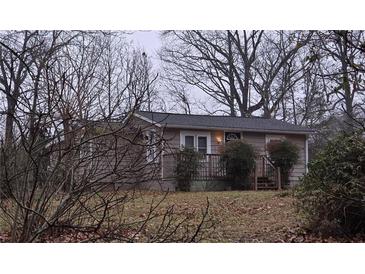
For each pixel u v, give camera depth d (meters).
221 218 8.02
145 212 7.91
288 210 8.88
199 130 19.78
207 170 18.12
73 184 3.63
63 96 3.92
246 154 18.11
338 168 5.99
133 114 3.72
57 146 3.55
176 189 16.91
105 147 3.75
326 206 6.14
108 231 3.64
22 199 3.41
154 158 3.89
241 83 32.12
